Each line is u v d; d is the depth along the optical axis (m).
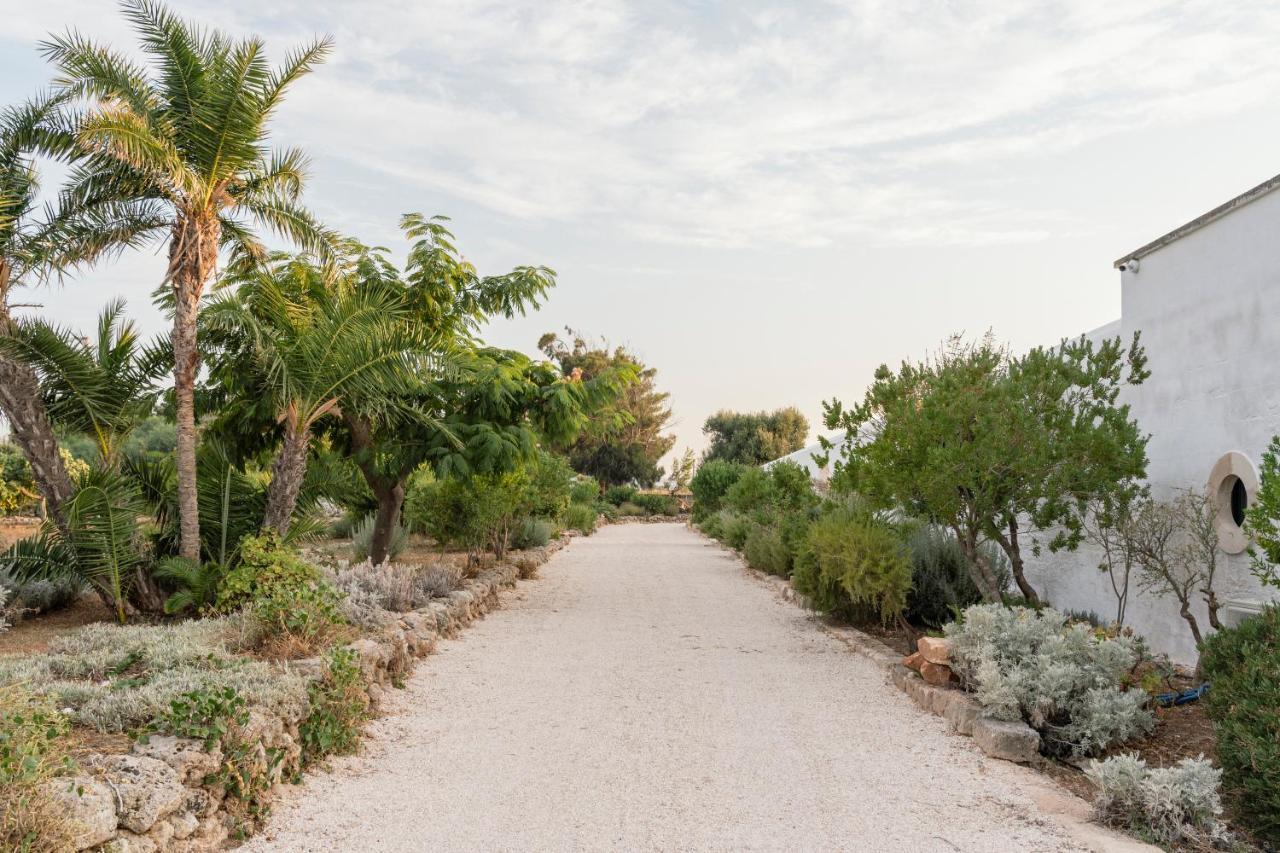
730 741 5.93
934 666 7.13
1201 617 7.30
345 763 5.36
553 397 12.13
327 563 11.16
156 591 9.30
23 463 20.72
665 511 46.69
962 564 10.16
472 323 13.54
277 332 10.04
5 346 8.45
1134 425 7.52
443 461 11.02
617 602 13.25
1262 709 4.36
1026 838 4.32
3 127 8.73
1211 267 7.16
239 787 4.32
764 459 51.81
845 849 4.18
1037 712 5.77
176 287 9.06
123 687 5.16
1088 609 9.05
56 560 9.20
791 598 13.20
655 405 51.97
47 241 8.87
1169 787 4.36
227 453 11.62
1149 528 7.29
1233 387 6.86
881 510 10.67
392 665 7.52
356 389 10.07
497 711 6.70
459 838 4.26
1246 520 5.98
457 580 11.78
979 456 7.47
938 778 5.22
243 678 5.36
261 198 9.84
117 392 9.38
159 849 3.70
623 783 5.08
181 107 9.27
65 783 3.47
